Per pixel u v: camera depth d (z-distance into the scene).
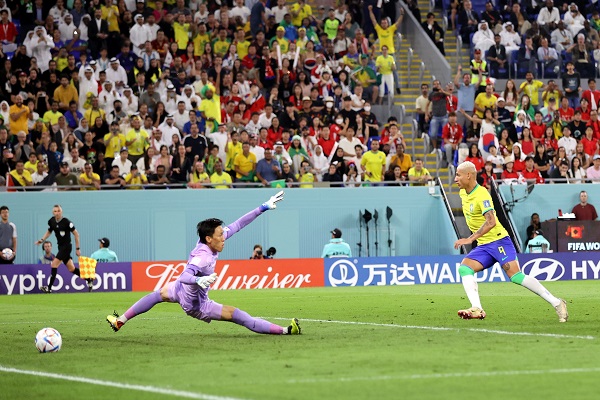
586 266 86.88
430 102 101.31
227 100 97.50
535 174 95.06
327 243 92.75
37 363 31.28
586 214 93.44
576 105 104.88
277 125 94.25
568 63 105.94
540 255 85.69
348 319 47.22
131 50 100.69
